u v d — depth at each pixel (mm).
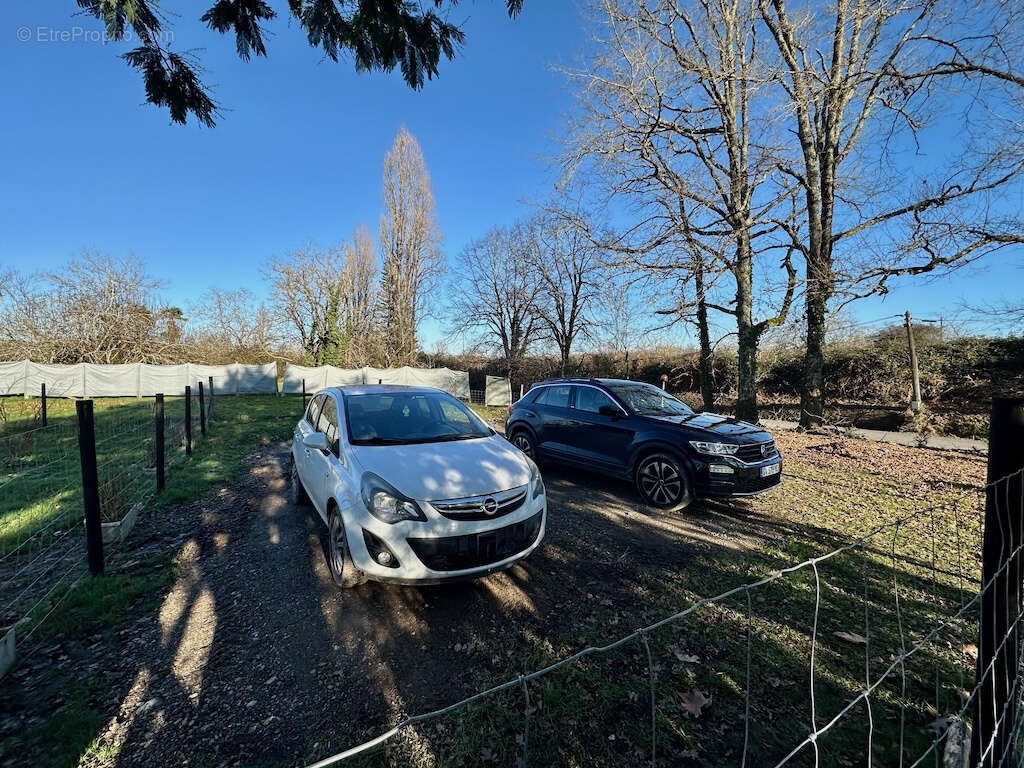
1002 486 1908
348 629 3090
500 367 33312
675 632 3088
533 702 2473
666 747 2191
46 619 3098
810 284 11648
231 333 40281
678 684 2607
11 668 2650
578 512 5477
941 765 2037
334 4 2922
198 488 6172
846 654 2867
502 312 33875
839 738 2250
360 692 2525
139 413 14164
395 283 32750
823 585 3705
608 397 6363
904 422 13133
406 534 3100
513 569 3984
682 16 11852
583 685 2594
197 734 2227
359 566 3186
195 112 3027
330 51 3209
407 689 2549
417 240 32469
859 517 5281
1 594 3441
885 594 3568
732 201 12406
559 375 29953
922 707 2436
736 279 12773
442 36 3148
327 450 4059
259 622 3160
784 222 11664
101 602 3295
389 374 26594
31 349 24391
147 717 2324
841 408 15844
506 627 3131
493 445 4191
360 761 2104
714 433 5293
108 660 2750
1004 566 1900
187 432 8398
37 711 2342
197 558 4125
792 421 14445
